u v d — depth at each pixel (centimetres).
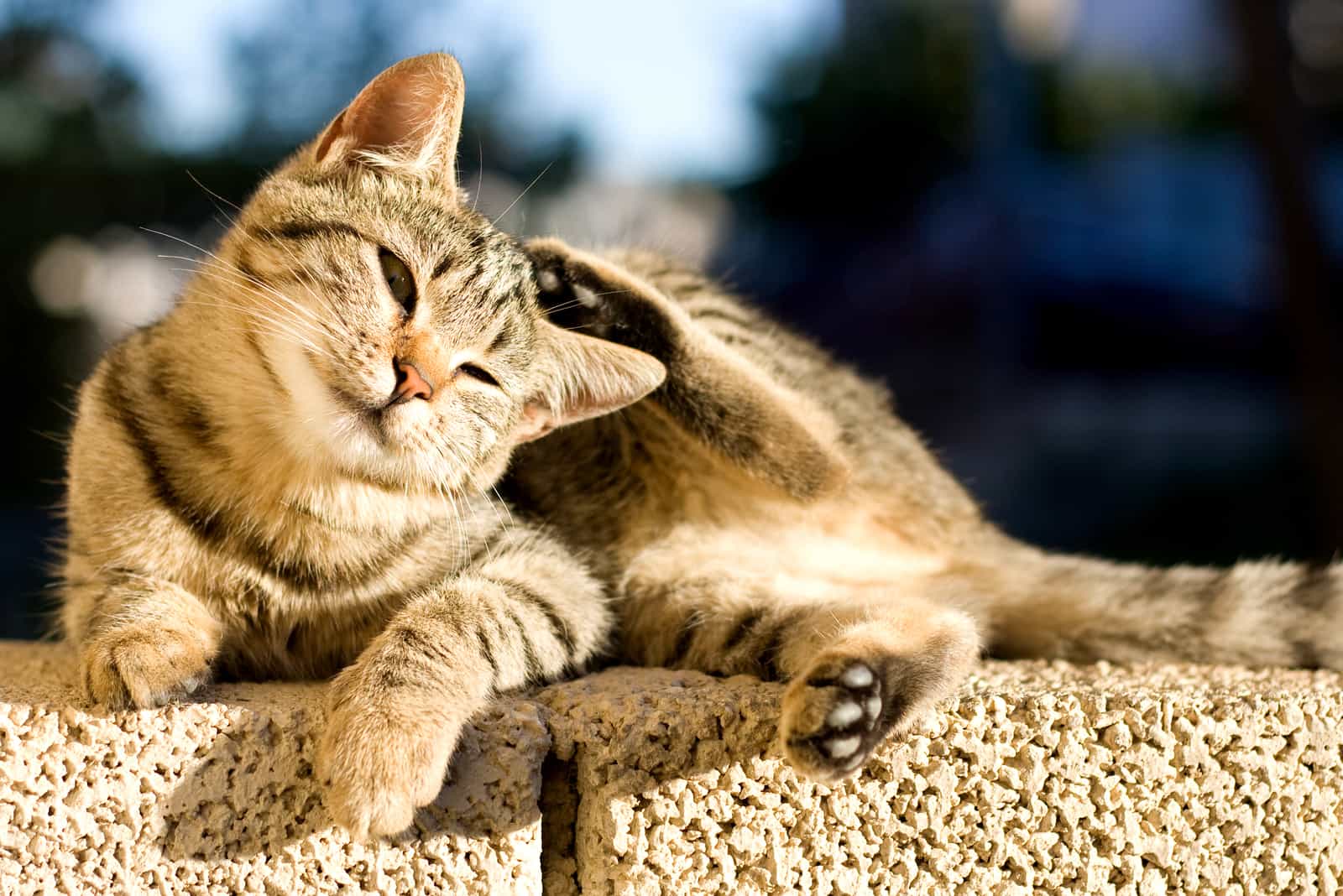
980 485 287
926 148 379
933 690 95
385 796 91
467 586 100
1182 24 405
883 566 113
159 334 104
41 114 244
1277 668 108
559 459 111
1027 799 96
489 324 104
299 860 92
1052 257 361
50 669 100
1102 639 110
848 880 95
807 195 385
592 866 95
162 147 245
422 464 102
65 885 91
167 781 92
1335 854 98
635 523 111
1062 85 409
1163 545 246
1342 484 207
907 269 356
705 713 95
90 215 249
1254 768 97
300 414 100
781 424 109
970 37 374
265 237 102
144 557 99
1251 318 358
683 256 124
